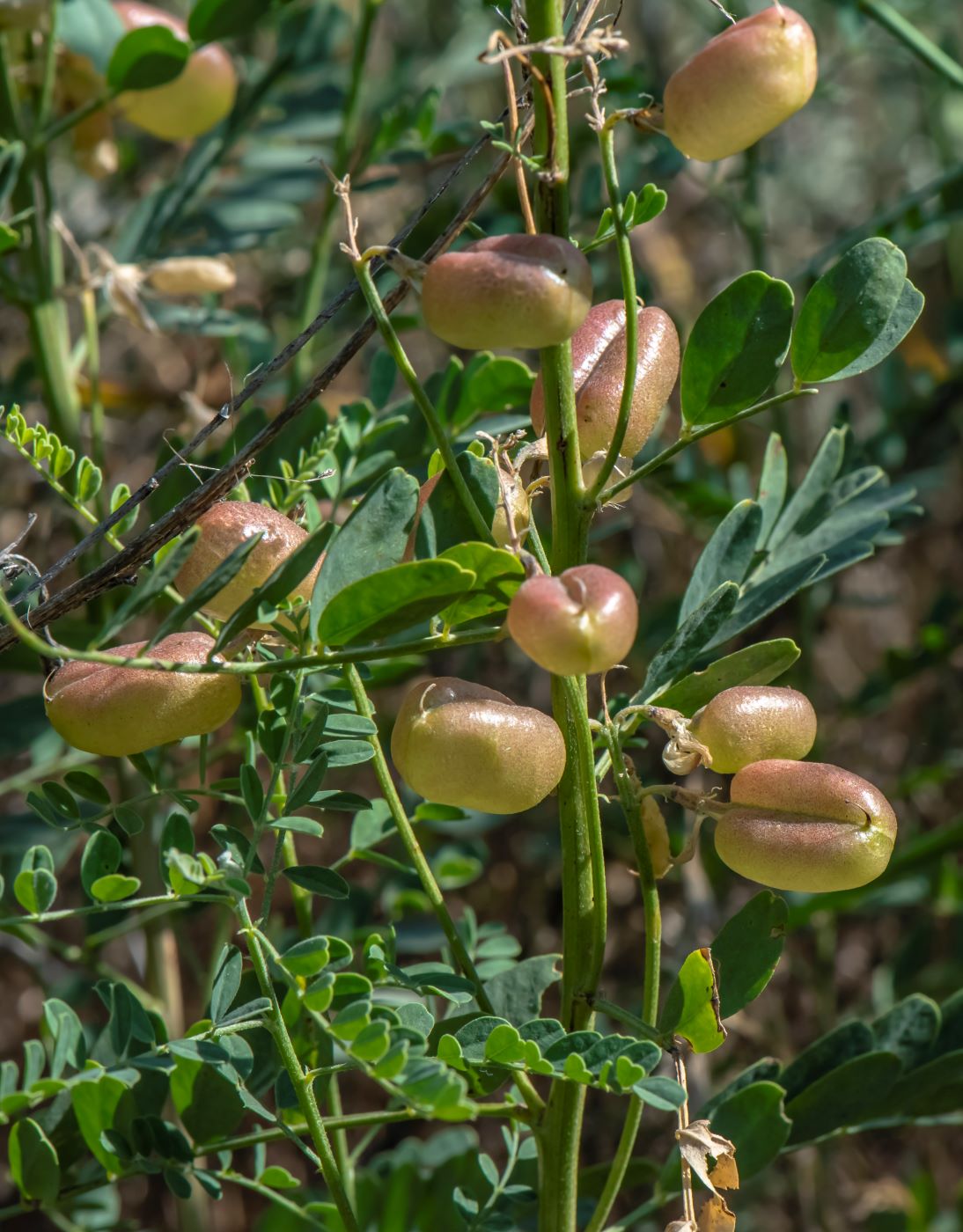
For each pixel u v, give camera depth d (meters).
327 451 0.78
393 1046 0.69
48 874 0.71
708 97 0.68
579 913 0.72
